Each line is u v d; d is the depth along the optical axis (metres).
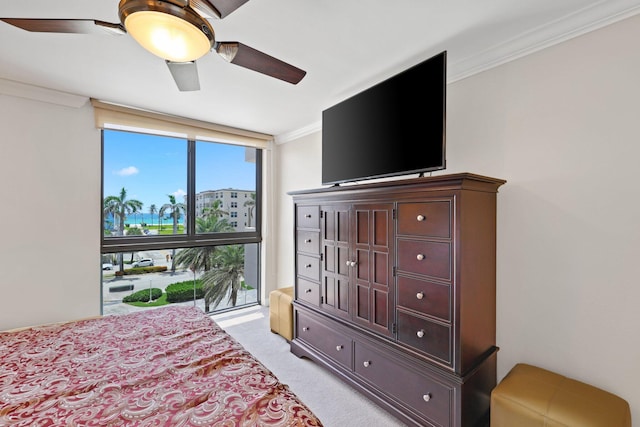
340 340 2.21
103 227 2.88
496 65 1.87
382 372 1.89
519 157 1.77
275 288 4.06
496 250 1.85
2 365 1.28
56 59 1.96
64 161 2.56
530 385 1.48
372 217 1.96
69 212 2.59
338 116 2.49
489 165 1.91
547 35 1.63
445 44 1.83
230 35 1.73
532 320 1.72
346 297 2.17
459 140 2.06
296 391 2.11
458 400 1.51
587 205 1.54
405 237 1.75
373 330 1.96
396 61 2.04
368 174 2.20
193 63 1.49
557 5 1.47
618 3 1.41
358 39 1.78
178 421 0.94
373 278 1.96
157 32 1.15
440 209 1.58
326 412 1.88
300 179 3.67
